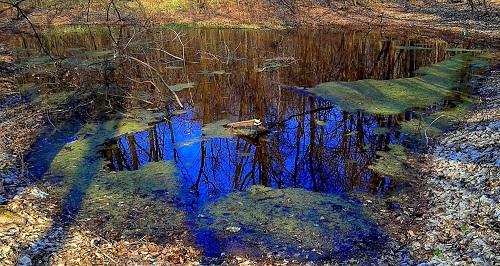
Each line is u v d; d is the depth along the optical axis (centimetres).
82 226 895
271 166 1259
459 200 938
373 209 980
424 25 3381
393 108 1702
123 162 1254
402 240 845
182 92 1977
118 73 2200
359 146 1360
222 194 1075
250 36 3269
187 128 1548
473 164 1084
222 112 1734
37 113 1603
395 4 4112
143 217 953
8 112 1593
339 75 2228
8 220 842
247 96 1934
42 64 2322
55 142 1364
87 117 1603
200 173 1197
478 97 1720
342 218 947
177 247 834
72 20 3734
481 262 705
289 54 2702
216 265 779
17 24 3591
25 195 993
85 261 743
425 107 1688
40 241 796
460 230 824
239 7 3994
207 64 2483
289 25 3616
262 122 1633
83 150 1309
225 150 1364
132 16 3769
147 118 1630
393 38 3038
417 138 1379
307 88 2020
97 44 2903
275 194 1067
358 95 1881
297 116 1689
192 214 973
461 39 2880
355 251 825
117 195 1050
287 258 807
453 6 3800
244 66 2444
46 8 3962
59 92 1872
